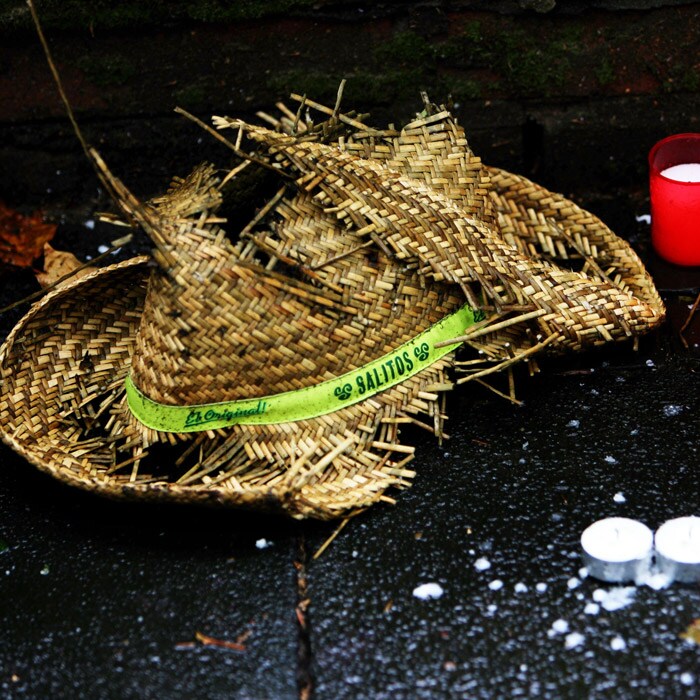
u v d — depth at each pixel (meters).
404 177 1.51
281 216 1.50
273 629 1.40
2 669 1.40
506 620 1.39
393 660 1.38
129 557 1.46
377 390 1.49
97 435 1.54
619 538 1.40
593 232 1.59
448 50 1.70
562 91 1.71
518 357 1.51
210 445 1.50
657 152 1.64
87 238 1.75
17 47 1.71
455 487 1.48
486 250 1.50
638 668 1.36
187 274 1.45
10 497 1.52
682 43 1.68
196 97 1.72
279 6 1.68
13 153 1.75
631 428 1.51
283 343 1.46
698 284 1.61
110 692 1.38
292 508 1.44
